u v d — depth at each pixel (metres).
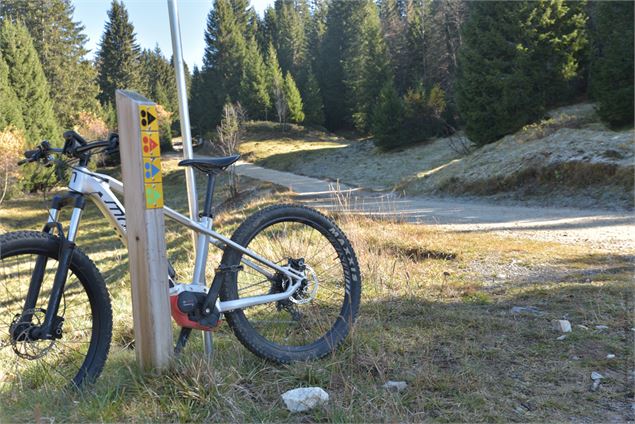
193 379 2.42
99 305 2.57
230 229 11.50
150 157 2.50
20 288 2.48
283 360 2.81
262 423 2.23
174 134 68.44
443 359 2.89
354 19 68.00
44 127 42.81
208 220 2.82
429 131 39.72
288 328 3.28
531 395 2.48
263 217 2.95
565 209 13.50
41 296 2.45
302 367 2.75
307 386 2.58
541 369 2.75
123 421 2.24
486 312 3.75
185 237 11.91
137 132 2.47
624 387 2.53
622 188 13.67
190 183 2.88
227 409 2.30
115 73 63.28
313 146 53.09
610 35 23.66
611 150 15.43
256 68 68.12
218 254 6.31
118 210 2.66
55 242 2.44
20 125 39.06
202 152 47.34
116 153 2.74
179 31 2.88
